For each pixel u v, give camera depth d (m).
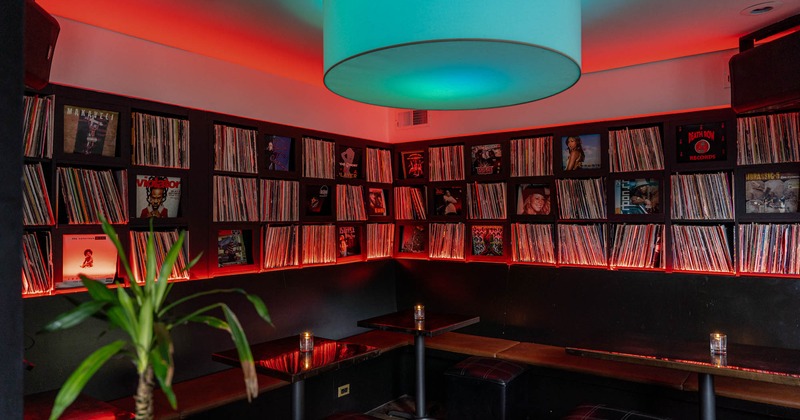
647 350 2.97
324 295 4.51
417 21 1.80
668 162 3.95
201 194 3.59
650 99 4.04
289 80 4.37
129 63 3.29
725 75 3.73
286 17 3.02
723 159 3.80
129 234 3.21
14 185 1.13
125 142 3.18
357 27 1.95
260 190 4.01
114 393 3.07
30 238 2.76
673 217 3.93
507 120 4.74
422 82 2.41
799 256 3.49
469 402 3.73
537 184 4.64
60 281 2.88
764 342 3.53
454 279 4.95
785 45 2.90
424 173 5.25
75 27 3.03
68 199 2.92
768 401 3.07
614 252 4.20
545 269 4.46
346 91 2.59
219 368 3.63
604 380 3.70
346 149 4.92
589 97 4.33
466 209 4.96
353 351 3.12
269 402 3.50
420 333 3.65
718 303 3.70
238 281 3.78
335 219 4.68
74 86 2.98
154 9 2.88
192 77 3.64
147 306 1.28
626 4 2.84
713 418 2.82
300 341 3.13
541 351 4.19
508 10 1.78
